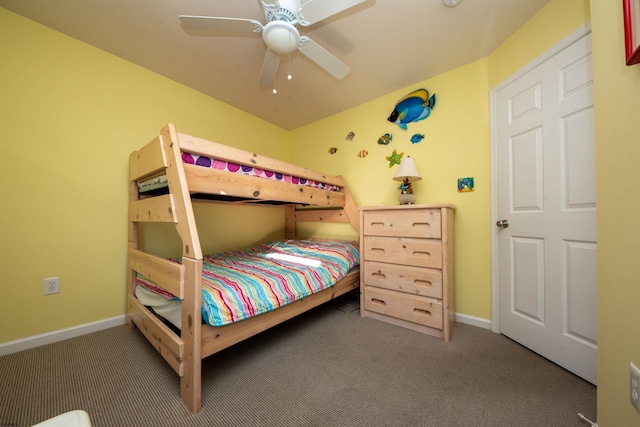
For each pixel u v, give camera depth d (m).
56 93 1.73
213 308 1.16
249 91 2.53
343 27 1.68
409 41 1.83
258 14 1.60
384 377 1.34
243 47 1.89
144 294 1.66
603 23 0.87
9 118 1.57
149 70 2.17
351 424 1.04
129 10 1.56
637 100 0.73
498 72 1.90
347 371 1.40
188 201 1.20
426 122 2.31
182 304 1.17
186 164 1.37
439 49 1.92
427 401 1.17
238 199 2.35
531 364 1.47
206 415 1.07
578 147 1.39
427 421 1.05
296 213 3.27
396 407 1.13
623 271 0.79
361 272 2.21
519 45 1.72
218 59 2.04
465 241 2.08
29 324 1.62
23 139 1.61
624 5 0.73
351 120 2.89
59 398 1.16
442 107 2.21
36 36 1.66
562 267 1.46
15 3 1.51
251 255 2.38
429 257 1.85
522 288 1.70
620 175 0.80
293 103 2.78
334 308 2.41
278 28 1.32
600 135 0.89
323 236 3.10
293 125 3.41
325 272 1.91
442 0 1.48
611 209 0.84
